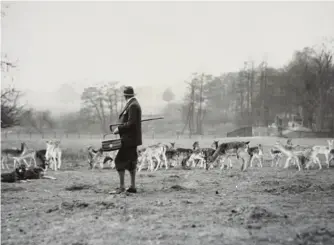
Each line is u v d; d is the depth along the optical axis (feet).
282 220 17.46
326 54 163.02
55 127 228.22
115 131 26.76
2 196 26.25
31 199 24.93
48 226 17.17
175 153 58.90
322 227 15.96
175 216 18.75
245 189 29.01
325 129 140.97
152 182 35.40
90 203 22.41
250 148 56.24
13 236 15.60
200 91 249.96
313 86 162.09
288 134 137.18
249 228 16.14
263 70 208.13
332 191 27.14
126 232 15.78
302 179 35.12
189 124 213.66
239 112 229.45
